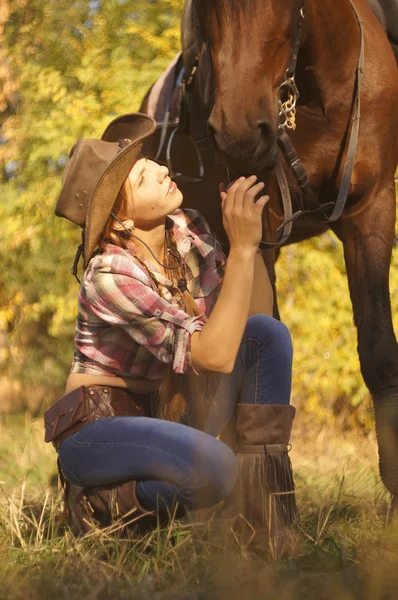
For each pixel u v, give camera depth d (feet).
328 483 18.48
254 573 11.44
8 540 14.01
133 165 13.00
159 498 12.58
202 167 19.51
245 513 12.98
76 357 13.48
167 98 20.26
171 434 12.38
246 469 13.05
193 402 14.03
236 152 13.70
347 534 13.89
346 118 16.69
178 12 32.94
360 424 32.48
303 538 13.50
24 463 22.34
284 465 13.15
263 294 15.98
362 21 17.26
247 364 13.57
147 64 32.35
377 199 17.15
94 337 13.11
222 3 13.98
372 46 17.07
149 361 13.10
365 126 16.83
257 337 13.55
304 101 16.79
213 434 14.23
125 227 13.11
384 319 16.90
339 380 31.24
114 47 33.47
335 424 31.60
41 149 32.22
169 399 13.21
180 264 13.78
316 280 31.35
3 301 37.01
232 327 12.07
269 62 14.08
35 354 37.42
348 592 10.46
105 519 13.14
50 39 34.86
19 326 36.99
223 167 19.15
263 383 13.47
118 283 12.43
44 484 19.99
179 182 20.70
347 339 31.55
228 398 13.76
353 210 17.26
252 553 12.57
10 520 14.69
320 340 31.48
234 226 12.34
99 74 32.65
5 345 38.17
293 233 19.74
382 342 16.70
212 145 14.03
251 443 13.11
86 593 11.23
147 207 13.07
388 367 16.44
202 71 15.75
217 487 12.35
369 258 17.20
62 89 32.65
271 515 12.89
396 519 14.40
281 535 12.80
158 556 12.17
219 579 11.13
